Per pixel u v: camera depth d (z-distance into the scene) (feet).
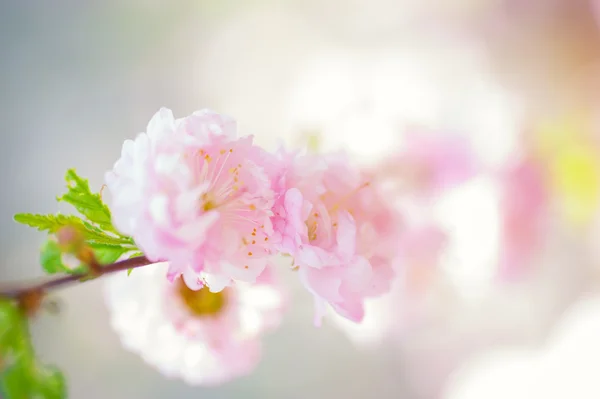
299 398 1.50
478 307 1.49
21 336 0.91
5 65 1.53
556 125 1.55
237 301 1.12
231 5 1.61
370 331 1.25
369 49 1.63
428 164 1.25
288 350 1.50
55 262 0.95
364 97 1.44
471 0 1.68
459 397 1.45
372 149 1.23
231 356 1.12
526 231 1.34
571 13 1.68
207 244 0.91
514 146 1.40
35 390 0.92
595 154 1.48
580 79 1.62
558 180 1.46
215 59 1.61
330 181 0.98
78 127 1.54
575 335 1.43
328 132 1.26
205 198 0.92
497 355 1.51
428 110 1.38
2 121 1.51
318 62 1.60
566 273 1.54
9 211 1.48
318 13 1.64
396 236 1.12
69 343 1.41
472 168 1.28
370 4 1.65
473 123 1.38
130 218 0.89
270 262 1.12
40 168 1.51
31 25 1.55
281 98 1.59
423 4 1.66
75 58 1.56
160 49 1.59
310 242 0.95
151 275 1.12
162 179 0.89
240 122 1.58
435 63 1.59
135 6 1.57
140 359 1.46
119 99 1.57
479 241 1.28
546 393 1.36
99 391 1.42
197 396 1.48
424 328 1.48
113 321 1.13
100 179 1.52
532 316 1.53
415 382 1.53
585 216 1.52
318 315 0.96
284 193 0.94
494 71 1.62
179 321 1.11
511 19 1.68
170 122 0.92
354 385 1.53
